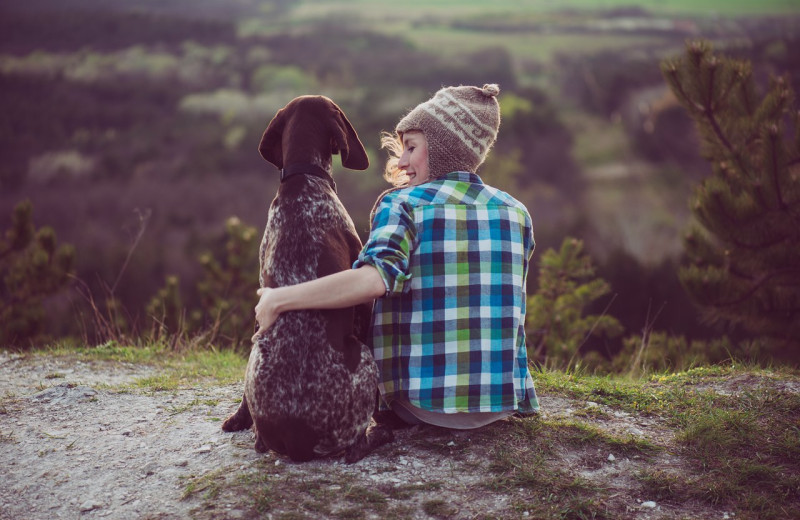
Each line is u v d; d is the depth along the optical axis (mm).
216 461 2957
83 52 79688
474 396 2846
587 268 8453
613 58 70750
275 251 2811
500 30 107625
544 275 8555
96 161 51219
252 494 2645
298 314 2711
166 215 45469
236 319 8758
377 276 2609
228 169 51188
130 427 3406
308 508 2574
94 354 4988
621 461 2945
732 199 6426
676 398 3609
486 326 2869
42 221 44125
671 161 45719
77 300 6867
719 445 3035
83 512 2639
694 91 6754
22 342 8695
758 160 6625
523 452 2971
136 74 73812
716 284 6719
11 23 84875
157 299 9359
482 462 2898
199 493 2697
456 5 146750
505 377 2883
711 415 3289
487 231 2908
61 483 2855
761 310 6664
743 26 55000
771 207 6312
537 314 8281
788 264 6492
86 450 3146
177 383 4211
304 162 2914
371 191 40406
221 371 4691
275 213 2883
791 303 6602
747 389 3707
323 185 2928
